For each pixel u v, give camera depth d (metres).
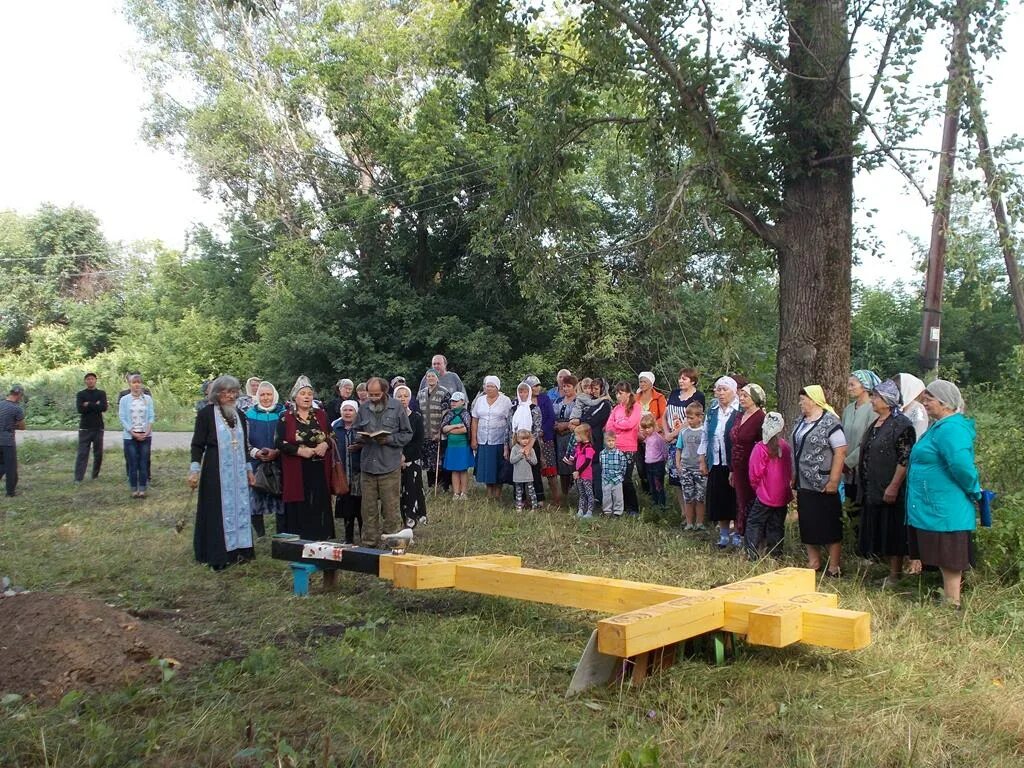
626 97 11.62
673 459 10.91
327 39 29.89
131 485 14.12
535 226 11.93
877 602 6.61
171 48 38.09
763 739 4.20
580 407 11.71
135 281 55.25
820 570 7.87
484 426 12.41
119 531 10.52
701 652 5.46
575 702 4.69
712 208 10.48
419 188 27.17
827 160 9.96
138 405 14.09
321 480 9.00
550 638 5.86
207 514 8.30
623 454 11.02
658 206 11.03
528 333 28.09
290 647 5.72
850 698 4.73
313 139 34.31
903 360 25.39
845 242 10.14
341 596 7.16
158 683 5.01
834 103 10.02
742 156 10.34
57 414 38.25
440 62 17.64
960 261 9.95
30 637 5.20
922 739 4.13
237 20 36.00
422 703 4.60
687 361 24.47
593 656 4.91
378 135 29.62
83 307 52.09
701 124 10.46
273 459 9.08
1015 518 7.26
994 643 5.57
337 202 32.09
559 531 10.10
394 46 28.91
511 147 12.06
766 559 8.17
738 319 11.94
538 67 12.50
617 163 14.41
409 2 30.83
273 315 30.52
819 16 9.98
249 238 39.72
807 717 4.44
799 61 10.11
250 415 9.51
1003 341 26.02
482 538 9.73
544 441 12.15
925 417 7.74
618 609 5.66
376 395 9.43
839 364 10.09
